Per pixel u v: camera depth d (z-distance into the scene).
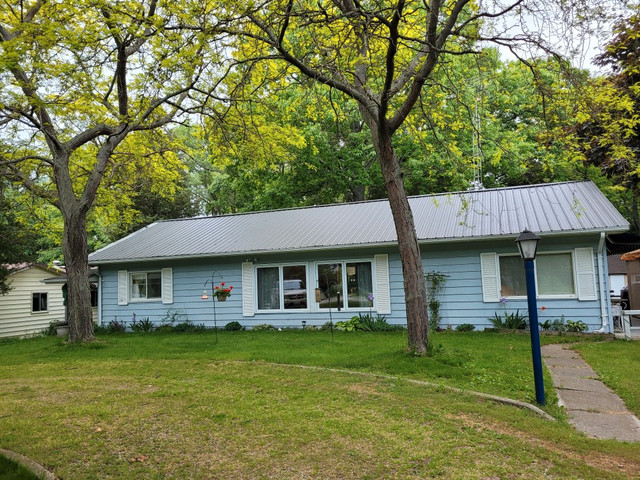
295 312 14.57
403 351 8.36
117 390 6.70
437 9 7.45
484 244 12.83
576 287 11.98
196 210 36.59
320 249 13.77
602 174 14.09
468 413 5.28
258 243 14.87
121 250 16.75
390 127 8.41
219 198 33.66
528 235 5.94
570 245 12.09
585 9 6.52
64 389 6.86
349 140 22.94
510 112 21.36
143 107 10.47
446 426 4.84
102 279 16.86
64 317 22.95
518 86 17.72
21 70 9.66
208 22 8.04
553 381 6.93
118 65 10.96
